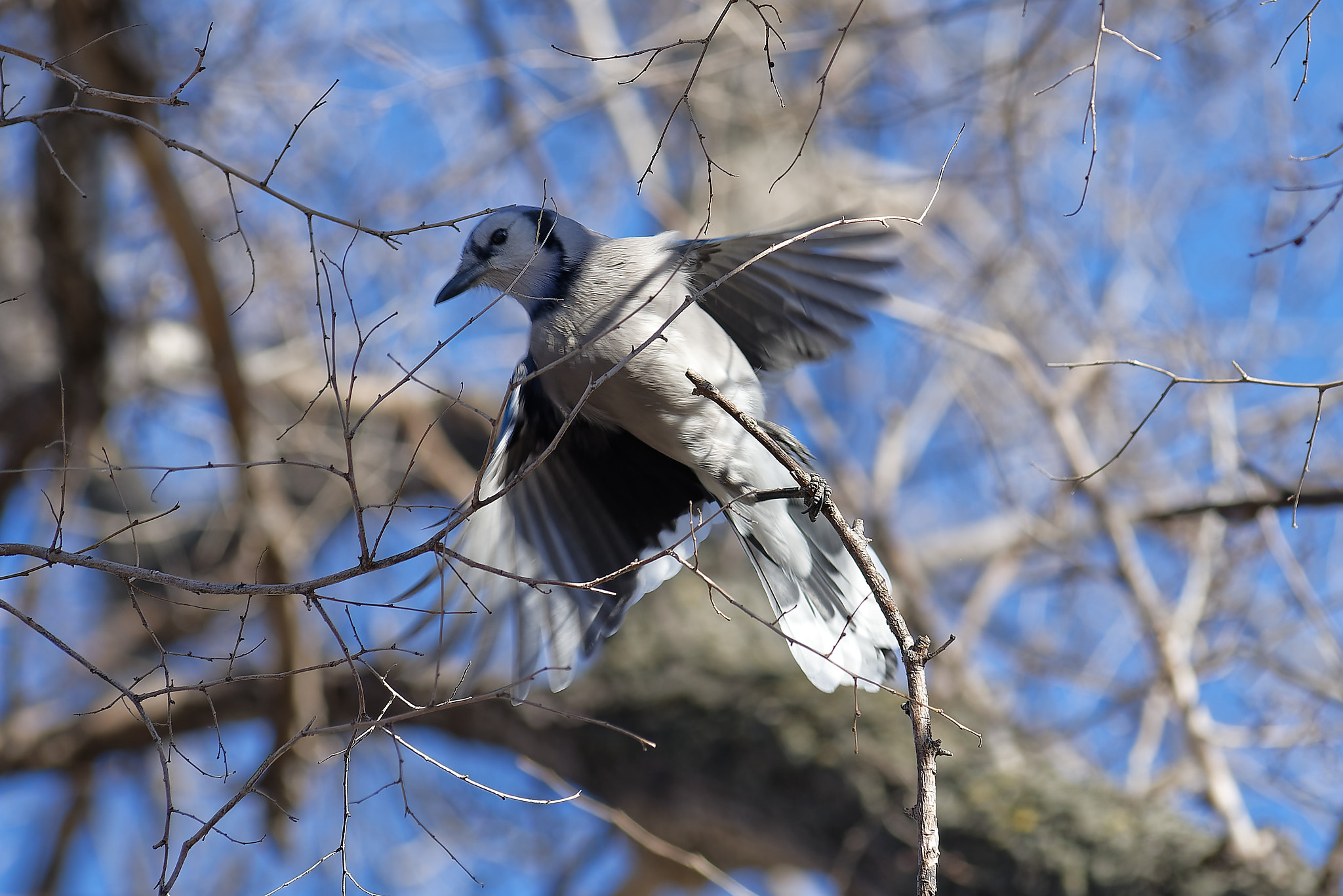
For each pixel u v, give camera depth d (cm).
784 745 1016
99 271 1137
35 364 1379
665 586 1173
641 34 1462
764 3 1253
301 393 1319
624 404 682
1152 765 1109
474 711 1148
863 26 1086
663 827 1110
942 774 970
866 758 993
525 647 719
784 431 698
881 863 952
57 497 1192
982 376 1345
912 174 1198
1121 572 1001
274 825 1211
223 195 1166
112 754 1273
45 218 1095
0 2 1023
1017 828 919
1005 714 1106
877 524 1203
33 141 1067
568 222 707
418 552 459
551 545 740
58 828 1391
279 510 1151
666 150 1433
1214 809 905
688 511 762
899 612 484
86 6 951
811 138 1253
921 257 1338
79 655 437
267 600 1120
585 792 1103
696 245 669
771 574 710
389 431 1438
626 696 1092
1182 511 921
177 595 1341
